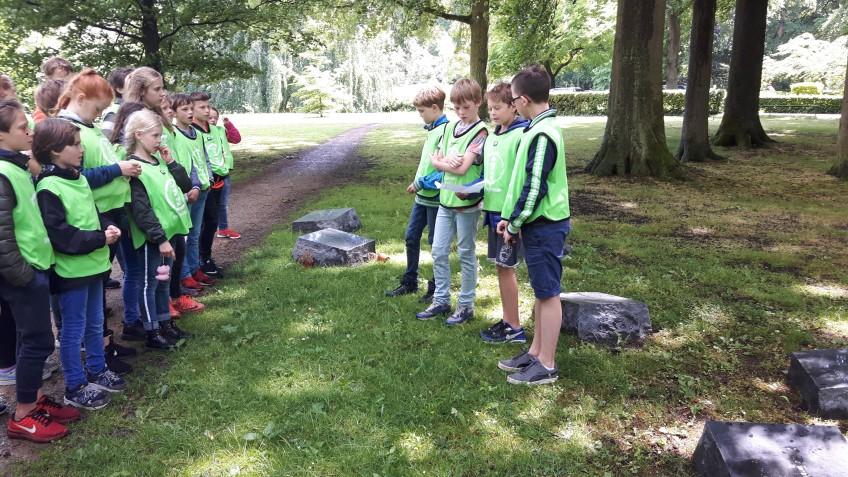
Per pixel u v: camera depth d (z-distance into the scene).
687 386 3.36
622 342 3.88
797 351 3.83
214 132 5.88
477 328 4.11
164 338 3.86
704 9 13.26
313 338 3.94
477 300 4.66
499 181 3.61
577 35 32.31
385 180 11.10
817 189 10.00
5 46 11.39
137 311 3.95
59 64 4.24
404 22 19.22
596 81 48.47
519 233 3.31
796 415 3.12
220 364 3.58
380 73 41.59
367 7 18.17
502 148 3.59
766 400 3.26
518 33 17.62
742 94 16.34
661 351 3.79
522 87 3.11
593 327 3.88
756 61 16.05
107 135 4.08
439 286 4.28
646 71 11.20
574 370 3.49
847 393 3.09
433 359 3.61
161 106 4.10
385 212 7.98
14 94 3.37
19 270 2.64
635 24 11.10
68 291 2.99
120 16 11.18
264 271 5.43
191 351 3.76
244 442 2.79
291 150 17.09
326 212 7.05
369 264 5.55
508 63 22.69
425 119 4.41
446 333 4.02
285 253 5.97
